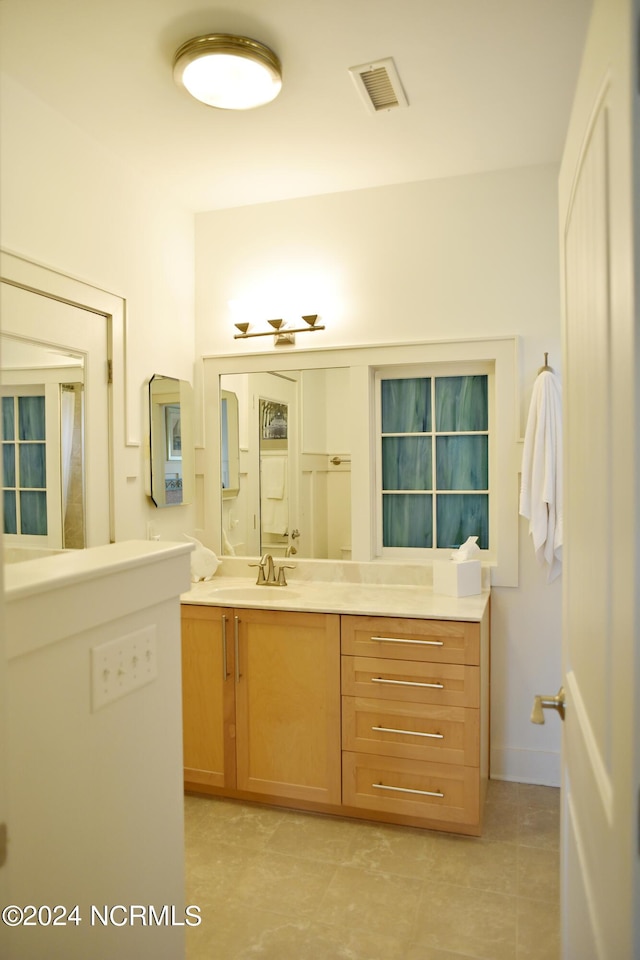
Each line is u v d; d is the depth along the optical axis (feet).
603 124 2.51
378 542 10.36
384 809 8.14
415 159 9.02
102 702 3.74
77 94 7.29
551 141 8.52
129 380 9.10
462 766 7.84
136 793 4.07
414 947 6.06
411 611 8.05
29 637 3.20
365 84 7.10
